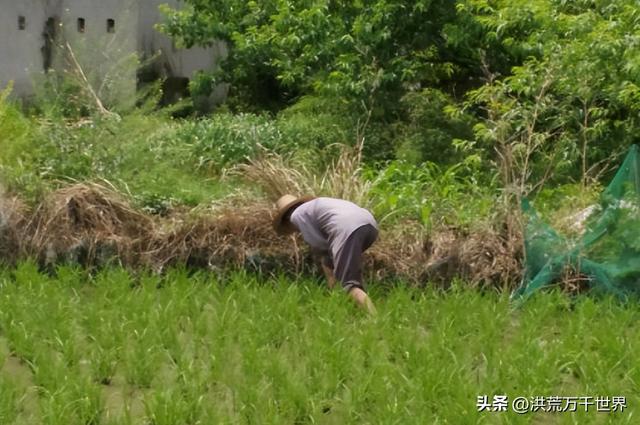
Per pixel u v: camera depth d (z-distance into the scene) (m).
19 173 11.41
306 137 13.95
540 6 12.73
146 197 11.45
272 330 8.99
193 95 16.97
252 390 7.55
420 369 8.00
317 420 7.37
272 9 16.19
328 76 14.40
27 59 17.94
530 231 10.66
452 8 14.27
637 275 10.34
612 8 12.23
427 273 10.81
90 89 12.62
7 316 9.18
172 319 9.09
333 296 9.62
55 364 8.12
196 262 11.02
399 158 13.48
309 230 10.11
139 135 12.45
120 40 17.52
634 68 11.30
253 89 17.33
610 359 8.47
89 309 9.38
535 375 7.94
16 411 7.48
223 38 16.56
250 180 11.91
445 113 14.52
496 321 9.39
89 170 11.73
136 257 11.04
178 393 7.57
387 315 9.39
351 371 8.12
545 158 12.58
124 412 7.31
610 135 12.88
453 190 11.77
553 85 12.59
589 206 11.31
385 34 14.11
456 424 7.20
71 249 11.02
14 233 11.09
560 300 10.12
